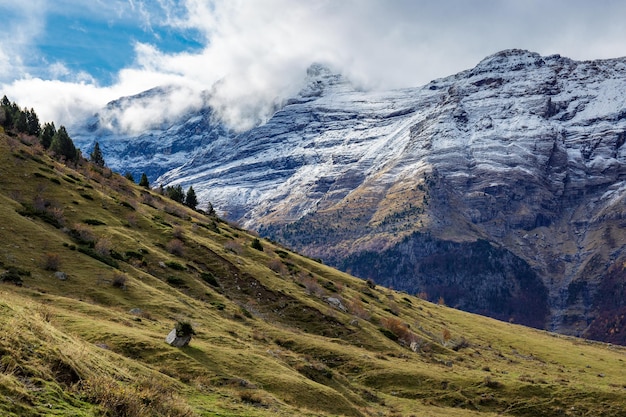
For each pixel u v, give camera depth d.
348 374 68.44
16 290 52.41
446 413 60.72
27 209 86.56
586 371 105.25
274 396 42.66
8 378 19.47
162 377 36.41
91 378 23.78
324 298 103.19
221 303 81.19
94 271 69.44
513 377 79.69
